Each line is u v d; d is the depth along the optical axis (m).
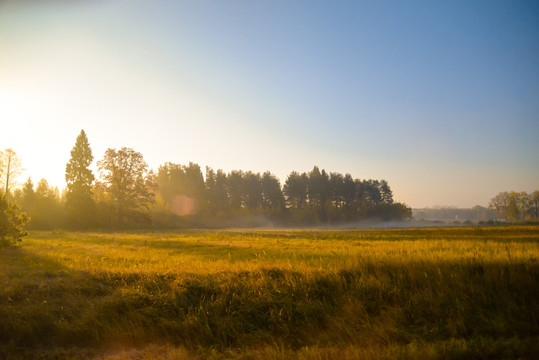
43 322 8.62
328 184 130.50
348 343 8.59
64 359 7.77
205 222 94.00
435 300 9.97
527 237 29.95
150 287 10.59
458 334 8.79
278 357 7.71
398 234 40.16
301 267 12.18
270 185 127.88
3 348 7.82
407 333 8.91
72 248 20.16
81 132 58.62
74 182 56.91
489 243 20.41
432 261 12.31
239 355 8.17
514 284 10.58
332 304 10.27
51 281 10.52
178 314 9.61
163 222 76.31
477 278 11.08
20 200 57.44
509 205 124.75
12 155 53.47
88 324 8.79
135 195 58.81
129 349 8.45
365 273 11.61
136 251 19.58
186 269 12.07
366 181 143.50
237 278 11.18
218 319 9.41
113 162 56.97
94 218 55.50
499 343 7.87
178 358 7.82
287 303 10.06
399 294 10.39
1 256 15.38
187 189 110.44
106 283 10.81
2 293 9.38
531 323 9.00
